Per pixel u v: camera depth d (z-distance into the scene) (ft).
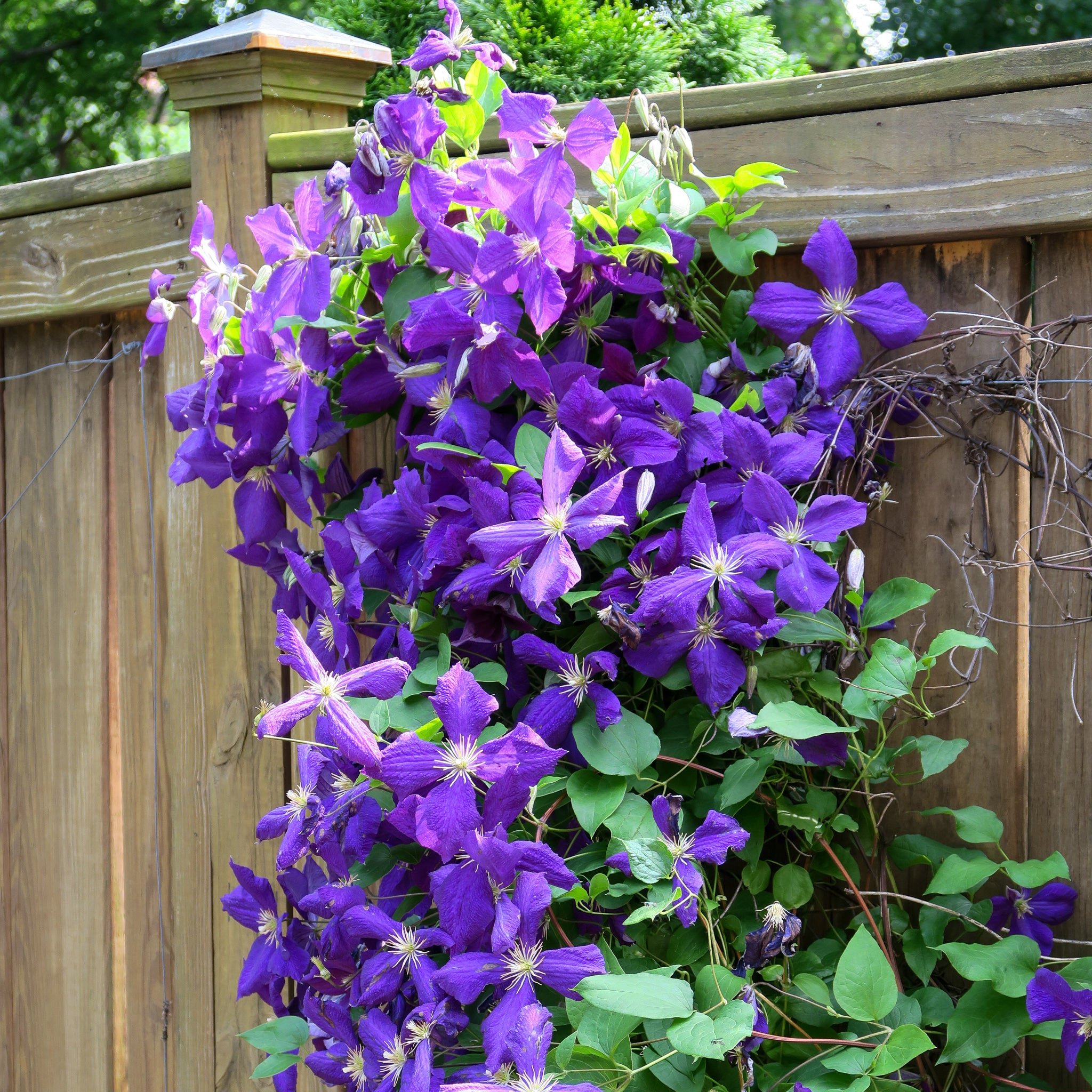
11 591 6.37
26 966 6.38
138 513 5.85
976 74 4.01
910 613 4.32
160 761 5.78
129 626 5.90
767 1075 3.81
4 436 6.37
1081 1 21.59
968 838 3.98
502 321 3.98
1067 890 4.06
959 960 3.77
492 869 3.42
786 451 4.01
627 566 4.09
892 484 4.33
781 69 11.25
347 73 5.43
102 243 5.83
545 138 3.91
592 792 3.79
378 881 4.42
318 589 4.37
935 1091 4.08
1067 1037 3.63
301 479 4.71
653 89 8.86
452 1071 3.76
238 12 21.83
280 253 4.50
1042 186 3.96
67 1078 6.24
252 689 5.50
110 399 6.00
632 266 4.36
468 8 8.92
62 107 23.34
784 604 4.07
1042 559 4.12
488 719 3.60
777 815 4.06
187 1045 5.73
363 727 3.57
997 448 4.17
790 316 4.18
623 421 4.03
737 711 3.83
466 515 4.00
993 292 4.17
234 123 5.33
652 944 3.95
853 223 4.23
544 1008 3.28
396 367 4.40
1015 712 4.19
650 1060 3.64
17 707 6.37
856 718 4.22
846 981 3.56
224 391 4.54
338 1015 4.04
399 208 4.33
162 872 5.79
